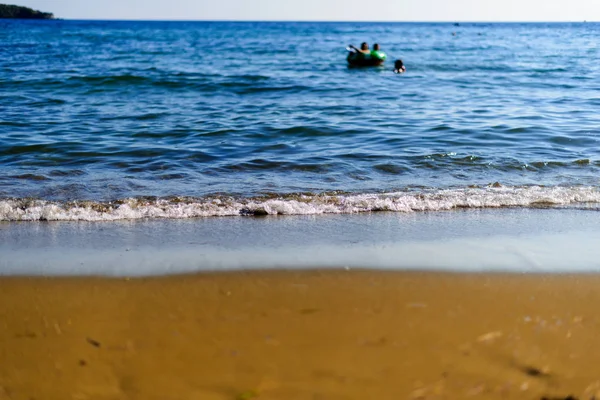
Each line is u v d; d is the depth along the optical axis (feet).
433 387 8.91
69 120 39.83
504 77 74.84
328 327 10.85
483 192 22.84
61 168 26.61
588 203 21.75
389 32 309.83
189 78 66.13
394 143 32.86
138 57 102.42
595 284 13.37
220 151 30.53
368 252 15.98
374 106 48.29
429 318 11.25
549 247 16.56
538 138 34.04
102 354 9.95
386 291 12.80
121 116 41.78
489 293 12.69
